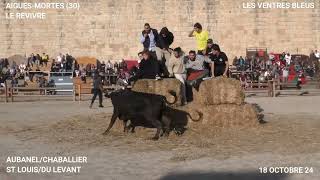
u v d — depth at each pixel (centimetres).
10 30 4303
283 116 2055
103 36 4369
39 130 1781
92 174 1133
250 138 1530
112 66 4078
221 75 1922
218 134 1587
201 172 1132
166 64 1906
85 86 3578
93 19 4369
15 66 4106
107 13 4372
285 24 4412
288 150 1365
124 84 3008
